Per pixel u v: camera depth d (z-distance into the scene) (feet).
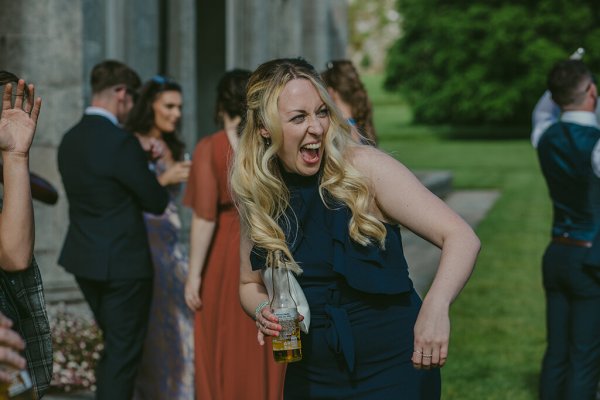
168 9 28.50
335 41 49.06
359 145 8.81
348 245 8.63
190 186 14.52
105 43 23.06
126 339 14.34
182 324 15.92
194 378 15.62
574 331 14.44
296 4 39.14
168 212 16.03
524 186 63.46
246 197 8.76
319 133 8.45
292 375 9.07
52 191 13.51
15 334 6.86
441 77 147.23
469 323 23.88
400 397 8.75
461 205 51.90
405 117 172.86
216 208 14.26
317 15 44.37
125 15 24.90
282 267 8.71
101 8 22.21
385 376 8.80
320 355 8.84
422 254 31.96
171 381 15.83
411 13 146.20
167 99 16.42
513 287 28.84
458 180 67.92
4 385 6.69
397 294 8.82
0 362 6.71
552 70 14.75
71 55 21.13
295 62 8.64
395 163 8.71
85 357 17.90
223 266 14.21
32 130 8.21
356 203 8.49
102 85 14.57
